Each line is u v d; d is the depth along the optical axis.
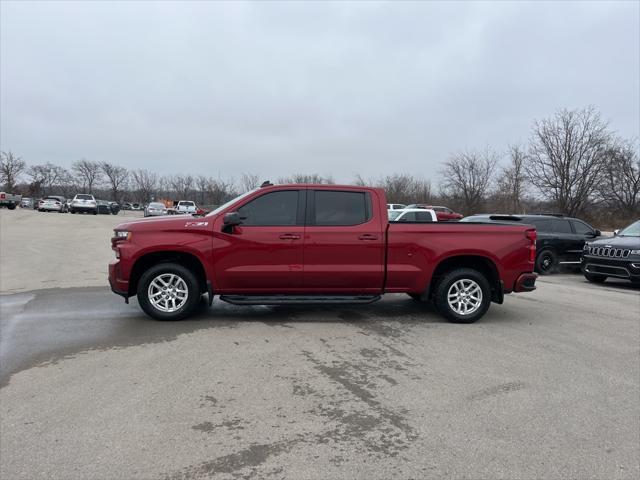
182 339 5.42
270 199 6.21
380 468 2.84
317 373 4.40
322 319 6.50
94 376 4.25
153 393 3.89
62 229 24.73
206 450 3.02
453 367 4.62
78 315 6.61
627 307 7.86
